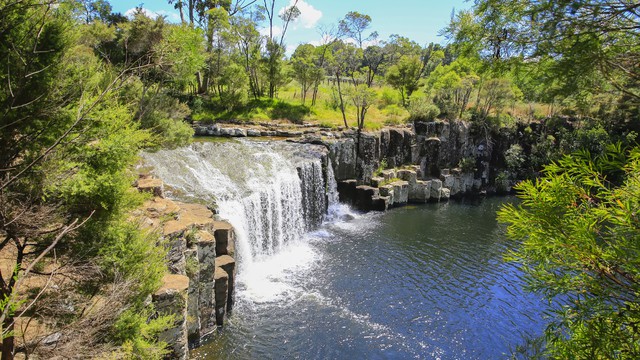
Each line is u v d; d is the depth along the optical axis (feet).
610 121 117.08
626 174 13.08
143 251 24.13
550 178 13.80
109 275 22.58
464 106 124.88
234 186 65.26
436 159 114.11
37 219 18.13
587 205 12.92
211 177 65.46
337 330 46.78
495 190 122.62
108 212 22.04
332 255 69.05
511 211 13.98
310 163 81.76
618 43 13.23
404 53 164.96
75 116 18.84
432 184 108.06
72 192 19.15
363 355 42.96
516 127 125.59
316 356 42.24
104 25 47.70
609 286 12.28
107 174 20.92
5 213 17.01
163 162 63.41
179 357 32.91
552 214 12.86
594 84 14.10
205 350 40.47
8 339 15.94
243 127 96.73
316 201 84.33
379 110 130.11
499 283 60.80
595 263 12.07
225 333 43.83
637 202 11.93
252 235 63.31
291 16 119.44
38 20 18.19
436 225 88.12
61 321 19.52
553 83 14.79
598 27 12.50
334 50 151.64
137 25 43.57
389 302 53.78
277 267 62.90
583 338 12.98
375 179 98.99
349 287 57.21
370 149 99.19
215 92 112.16
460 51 16.16
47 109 18.19
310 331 46.11
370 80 160.76
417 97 131.34
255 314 48.62
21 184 18.58
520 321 50.49
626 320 12.13
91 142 21.29
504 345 45.68
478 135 120.98
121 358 21.01
